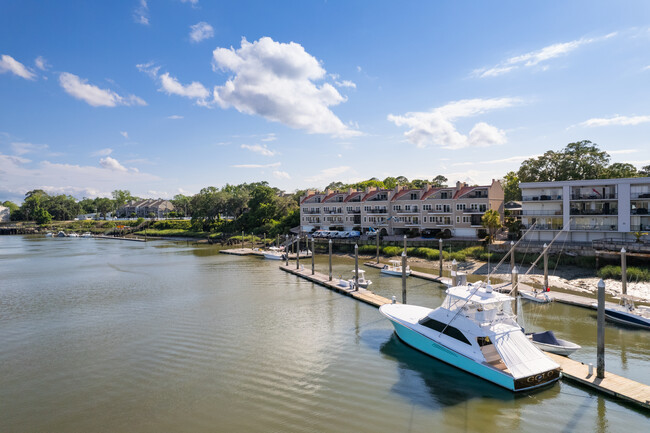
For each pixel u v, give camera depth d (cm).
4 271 6856
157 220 17525
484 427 1852
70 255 9375
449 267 6016
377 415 1961
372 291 4622
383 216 9138
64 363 2661
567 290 4331
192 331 3291
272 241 10219
